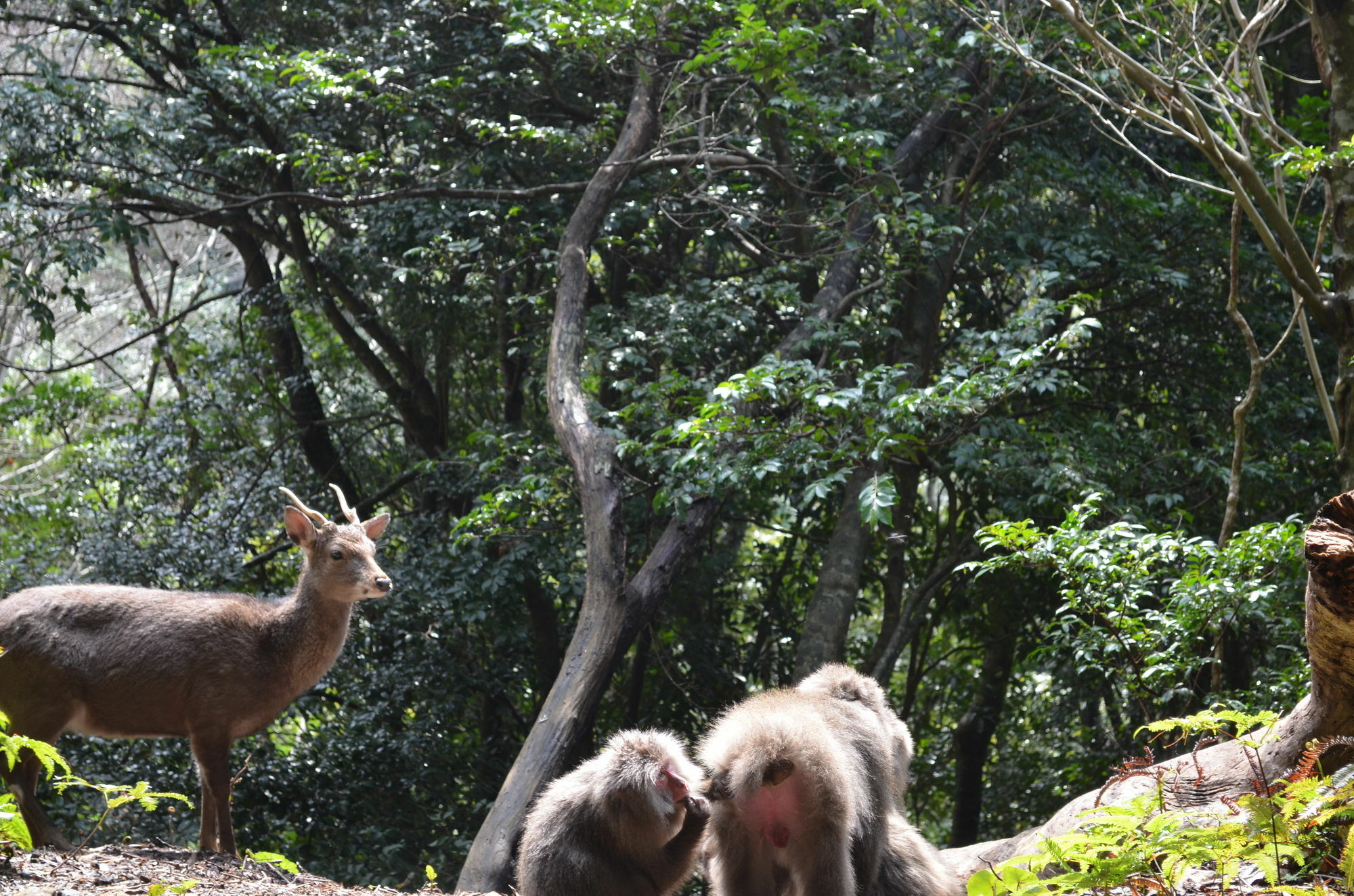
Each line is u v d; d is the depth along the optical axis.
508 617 12.04
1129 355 13.85
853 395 8.47
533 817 4.36
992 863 5.72
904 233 11.62
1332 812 3.31
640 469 12.09
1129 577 7.37
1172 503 10.42
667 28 10.76
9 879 4.21
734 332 11.69
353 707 12.41
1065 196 13.55
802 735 4.26
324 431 14.85
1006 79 12.67
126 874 4.57
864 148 10.97
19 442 18.94
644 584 8.81
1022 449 11.06
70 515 13.75
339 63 12.25
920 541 15.22
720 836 4.53
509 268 11.83
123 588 6.09
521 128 11.02
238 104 12.01
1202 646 8.91
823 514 14.68
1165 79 8.91
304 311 15.51
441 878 11.35
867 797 4.67
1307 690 6.88
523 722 13.76
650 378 12.37
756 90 11.86
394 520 13.74
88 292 21.89
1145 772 3.91
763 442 8.88
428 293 12.94
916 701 17.69
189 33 12.91
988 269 13.84
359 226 13.30
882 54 12.42
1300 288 7.59
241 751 11.49
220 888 4.60
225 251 21.75
